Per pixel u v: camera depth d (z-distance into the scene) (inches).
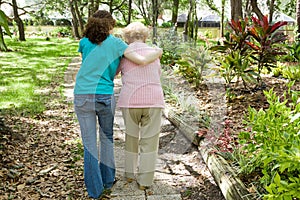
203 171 131.4
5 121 188.5
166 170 132.0
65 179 127.8
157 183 124.0
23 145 156.3
